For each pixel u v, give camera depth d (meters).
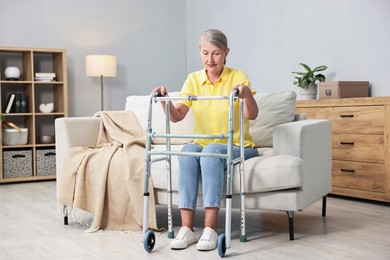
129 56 5.81
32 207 3.55
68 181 2.91
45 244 2.54
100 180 2.82
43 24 5.30
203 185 2.39
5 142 4.85
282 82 4.75
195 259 2.22
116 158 2.87
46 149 5.02
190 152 2.33
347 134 3.67
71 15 5.45
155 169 2.71
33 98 4.93
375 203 3.56
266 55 4.91
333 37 4.23
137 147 2.95
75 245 2.51
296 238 2.57
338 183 3.75
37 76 5.00
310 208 3.38
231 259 2.21
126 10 5.78
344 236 2.61
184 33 6.14
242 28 5.20
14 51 5.00
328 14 4.26
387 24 3.80
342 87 3.79
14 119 5.14
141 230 2.77
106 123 3.18
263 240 2.54
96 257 2.29
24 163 4.89
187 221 2.45
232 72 2.63
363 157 3.56
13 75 4.95
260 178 2.45
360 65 4.02
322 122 2.90
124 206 2.80
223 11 5.46
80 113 5.54
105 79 5.67
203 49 2.51
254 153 2.64
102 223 2.83
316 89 4.20
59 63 5.15
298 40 4.55
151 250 2.37
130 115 3.39
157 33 5.97
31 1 5.23
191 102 2.66
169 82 6.07
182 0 6.11
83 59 5.54
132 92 5.85
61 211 2.99
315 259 2.21
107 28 5.66
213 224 2.39
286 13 4.66
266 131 3.09
